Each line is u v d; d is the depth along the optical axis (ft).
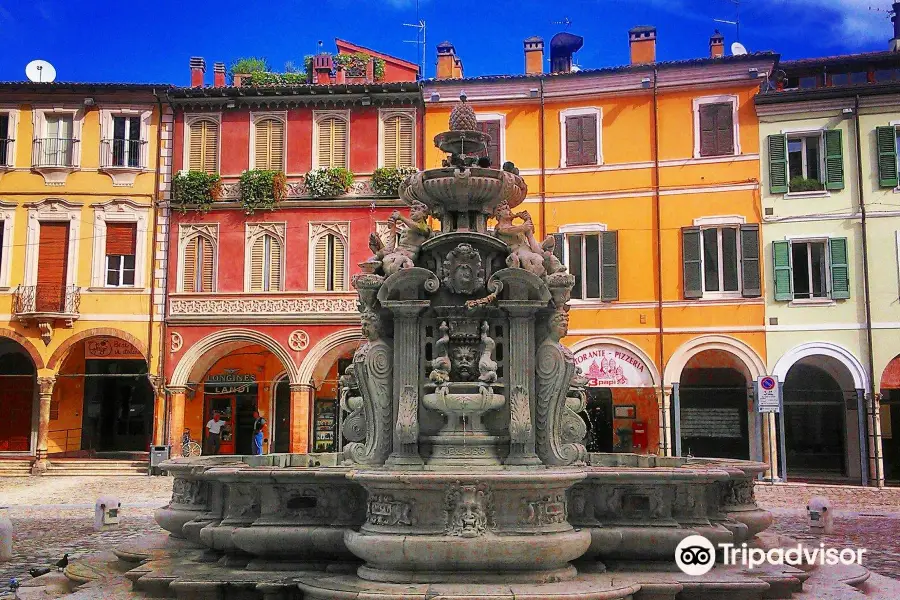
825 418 107.45
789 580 28.55
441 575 26.66
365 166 112.98
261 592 27.17
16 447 115.03
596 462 44.14
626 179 107.76
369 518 28.14
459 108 35.88
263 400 118.62
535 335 31.53
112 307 111.24
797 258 103.14
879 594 30.89
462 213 34.73
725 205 104.63
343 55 128.77
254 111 114.52
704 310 103.60
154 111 114.52
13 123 112.98
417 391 30.68
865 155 101.35
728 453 106.22
